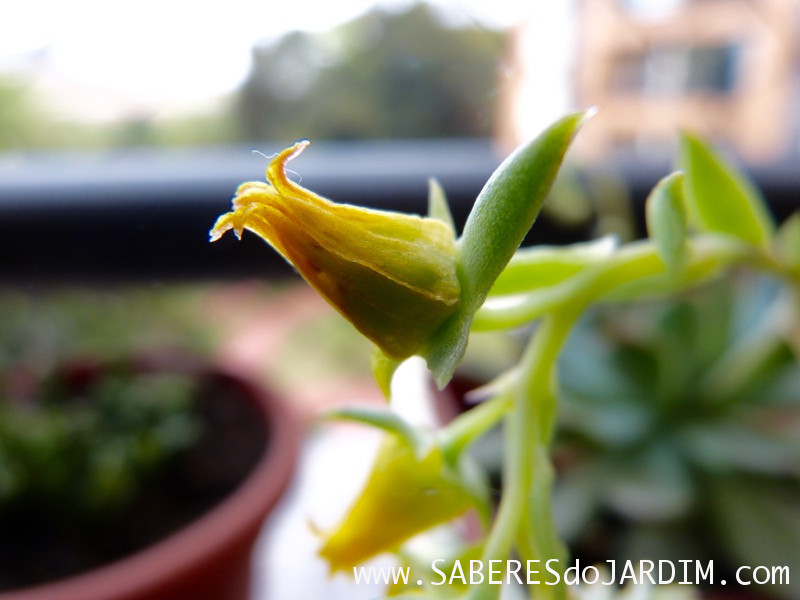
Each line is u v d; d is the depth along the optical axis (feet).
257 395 0.32
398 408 0.28
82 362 0.33
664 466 0.27
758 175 0.26
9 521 0.26
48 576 0.24
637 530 0.26
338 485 0.34
